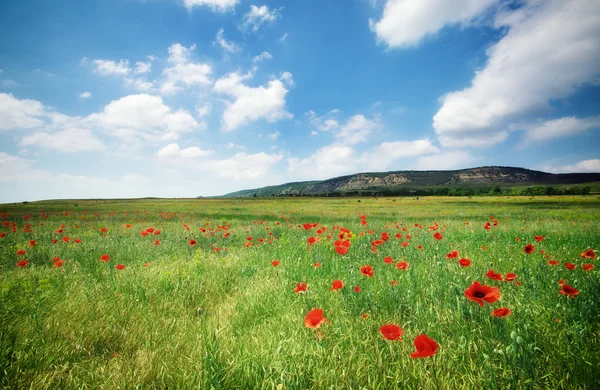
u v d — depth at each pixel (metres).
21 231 10.89
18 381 2.09
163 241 8.88
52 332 2.78
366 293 3.42
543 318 2.70
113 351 2.59
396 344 2.36
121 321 3.14
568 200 53.25
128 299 3.76
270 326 2.92
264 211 31.44
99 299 3.71
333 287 3.06
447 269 4.45
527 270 4.09
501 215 22.19
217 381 1.92
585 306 2.71
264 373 2.10
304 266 5.18
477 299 2.13
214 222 16.48
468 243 7.17
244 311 3.35
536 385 1.80
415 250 6.22
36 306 3.34
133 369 2.27
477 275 4.06
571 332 2.31
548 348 2.23
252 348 2.47
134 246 7.69
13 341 2.46
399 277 4.20
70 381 2.15
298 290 3.28
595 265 4.35
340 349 2.32
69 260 6.05
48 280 4.28
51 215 22.25
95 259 6.01
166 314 3.43
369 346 2.42
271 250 6.98
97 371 2.23
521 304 2.98
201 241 8.88
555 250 5.91
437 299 3.28
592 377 1.90
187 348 2.59
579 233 8.09
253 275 4.94
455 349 2.31
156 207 44.16
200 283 4.39
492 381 1.78
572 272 4.01
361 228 11.48
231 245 8.41
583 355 2.08
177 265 5.62
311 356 2.28
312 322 2.27
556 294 3.21
